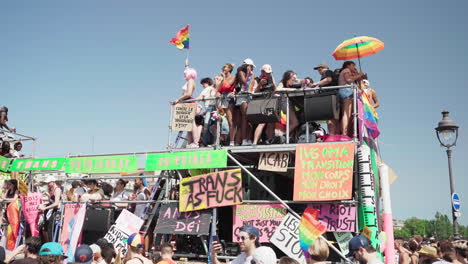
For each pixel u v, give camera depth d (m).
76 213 9.34
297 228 7.25
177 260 8.58
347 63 7.88
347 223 7.07
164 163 8.61
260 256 4.43
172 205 8.55
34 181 12.15
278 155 7.90
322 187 7.23
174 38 10.22
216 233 8.11
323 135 8.30
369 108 8.41
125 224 8.68
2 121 12.05
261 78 8.46
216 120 9.08
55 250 4.80
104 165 9.30
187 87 9.26
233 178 7.98
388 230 7.17
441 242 6.63
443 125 10.59
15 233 9.95
